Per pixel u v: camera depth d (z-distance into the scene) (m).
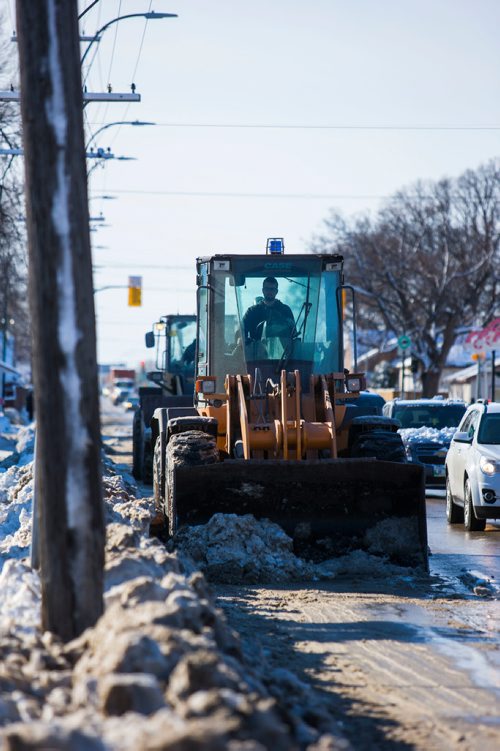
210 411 44.38
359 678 23.81
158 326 90.50
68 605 21.56
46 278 21.69
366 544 39.81
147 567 25.41
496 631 29.42
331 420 42.25
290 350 45.47
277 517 39.78
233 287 45.88
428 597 34.88
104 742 13.95
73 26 21.95
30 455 79.62
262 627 29.28
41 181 21.72
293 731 17.33
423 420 83.38
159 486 48.06
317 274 46.09
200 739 13.11
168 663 17.16
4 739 13.40
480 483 53.00
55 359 21.64
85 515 21.67
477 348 127.81
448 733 19.70
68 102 21.80
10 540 37.31
